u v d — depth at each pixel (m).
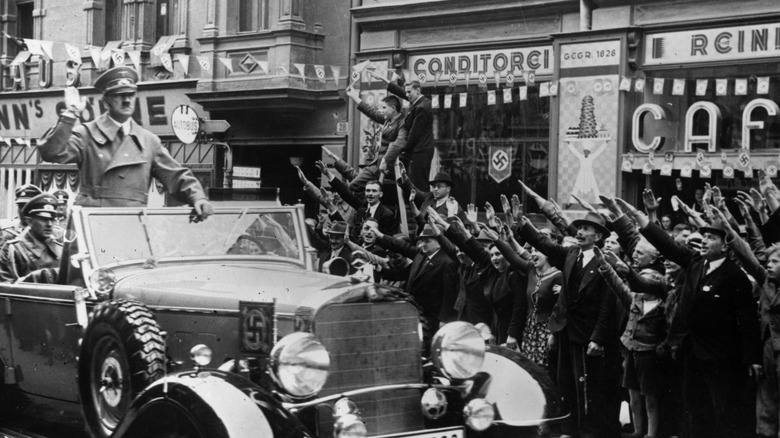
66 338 6.46
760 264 7.16
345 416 5.15
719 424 6.91
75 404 6.55
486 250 8.69
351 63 16.19
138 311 5.72
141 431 5.17
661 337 7.39
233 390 5.00
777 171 11.77
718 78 12.45
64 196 9.89
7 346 7.03
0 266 7.75
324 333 5.45
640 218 7.10
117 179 7.12
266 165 18.09
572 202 13.48
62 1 20.67
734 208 12.23
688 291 6.95
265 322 5.37
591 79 13.27
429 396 5.74
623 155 12.93
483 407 5.66
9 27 22.05
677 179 12.27
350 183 11.29
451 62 15.02
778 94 11.95
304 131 17.16
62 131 6.95
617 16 13.16
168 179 7.33
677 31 12.70
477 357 5.79
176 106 18.69
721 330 6.84
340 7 16.55
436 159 15.18
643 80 12.77
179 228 6.84
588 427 7.58
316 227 11.14
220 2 17.78
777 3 11.84
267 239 7.14
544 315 8.18
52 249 8.10
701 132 12.48
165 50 14.28
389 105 11.70
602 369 7.58
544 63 14.04
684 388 7.03
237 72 17.56
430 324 6.46
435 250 8.77
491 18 14.54
